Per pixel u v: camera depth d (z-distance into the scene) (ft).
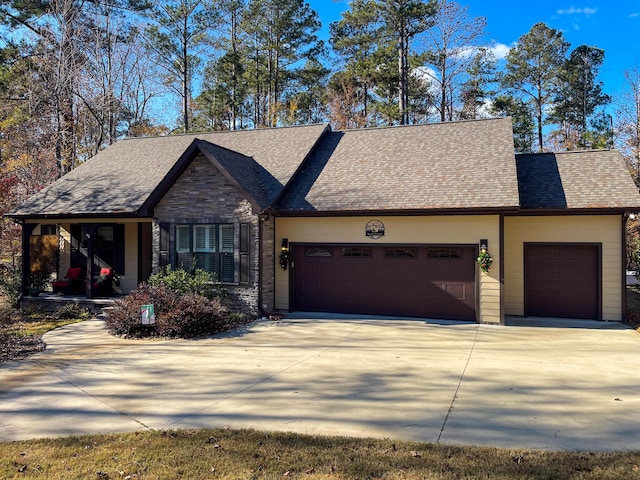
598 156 50.55
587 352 31.86
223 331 39.52
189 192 47.42
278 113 122.83
